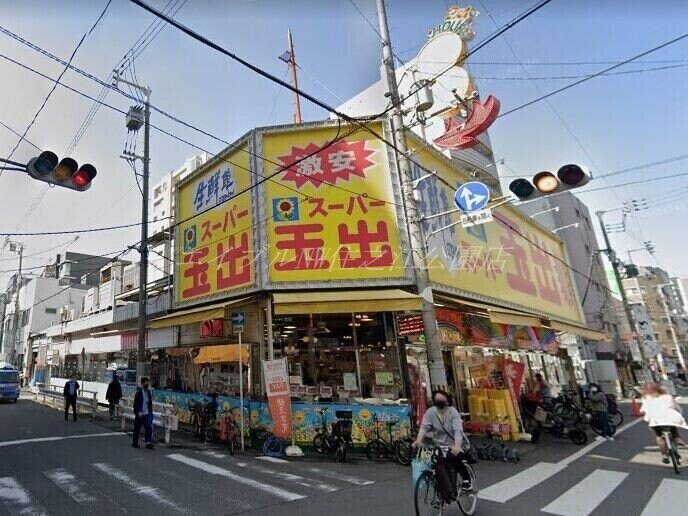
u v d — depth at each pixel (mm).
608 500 6043
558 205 34344
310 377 11211
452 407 5641
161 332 16047
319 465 8312
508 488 6840
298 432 9578
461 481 5488
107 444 10289
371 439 9289
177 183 14781
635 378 34656
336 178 11453
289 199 11258
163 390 14203
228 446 10227
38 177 5371
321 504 5785
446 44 13672
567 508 5703
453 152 22484
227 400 11000
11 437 11281
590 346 31250
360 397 10984
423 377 11719
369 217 11172
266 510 5531
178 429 12734
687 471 7812
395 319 11531
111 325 21484
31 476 7207
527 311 16672
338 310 9547
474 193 9453
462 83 13117
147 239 15258
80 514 5371
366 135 11859
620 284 26047
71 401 14891
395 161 11633
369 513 5402
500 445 9695
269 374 9516
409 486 6770
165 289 16484
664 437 8070
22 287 43062
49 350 31078
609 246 26250
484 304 13594
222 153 12914
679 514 5336
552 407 13500
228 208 12320
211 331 12656
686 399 26438
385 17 11117
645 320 28734
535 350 18281
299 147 11734
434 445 5523
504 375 12664
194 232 13500
